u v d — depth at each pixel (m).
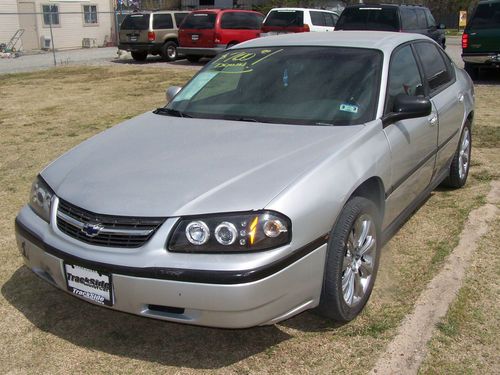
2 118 10.20
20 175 6.59
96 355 3.18
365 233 3.43
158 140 3.68
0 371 3.06
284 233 2.80
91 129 9.07
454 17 47.50
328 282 3.13
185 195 2.92
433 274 3.91
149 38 20.55
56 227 3.17
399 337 3.20
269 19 17.95
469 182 5.99
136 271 2.79
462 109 5.34
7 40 27.84
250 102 4.10
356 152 3.38
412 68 4.53
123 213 2.90
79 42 30.62
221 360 3.11
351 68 4.06
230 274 2.69
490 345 3.13
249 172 3.07
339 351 3.14
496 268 3.98
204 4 48.78
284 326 3.40
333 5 41.12
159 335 3.37
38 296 3.83
